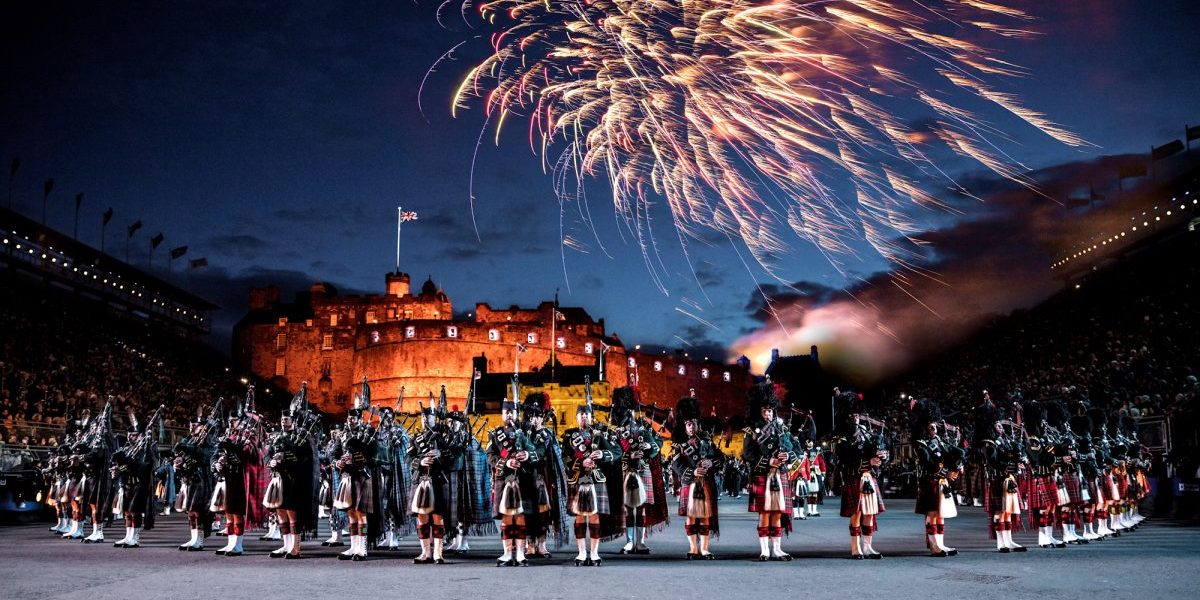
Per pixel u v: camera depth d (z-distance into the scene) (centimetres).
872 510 1412
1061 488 1603
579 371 7962
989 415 1614
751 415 1459
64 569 1273
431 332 10031
